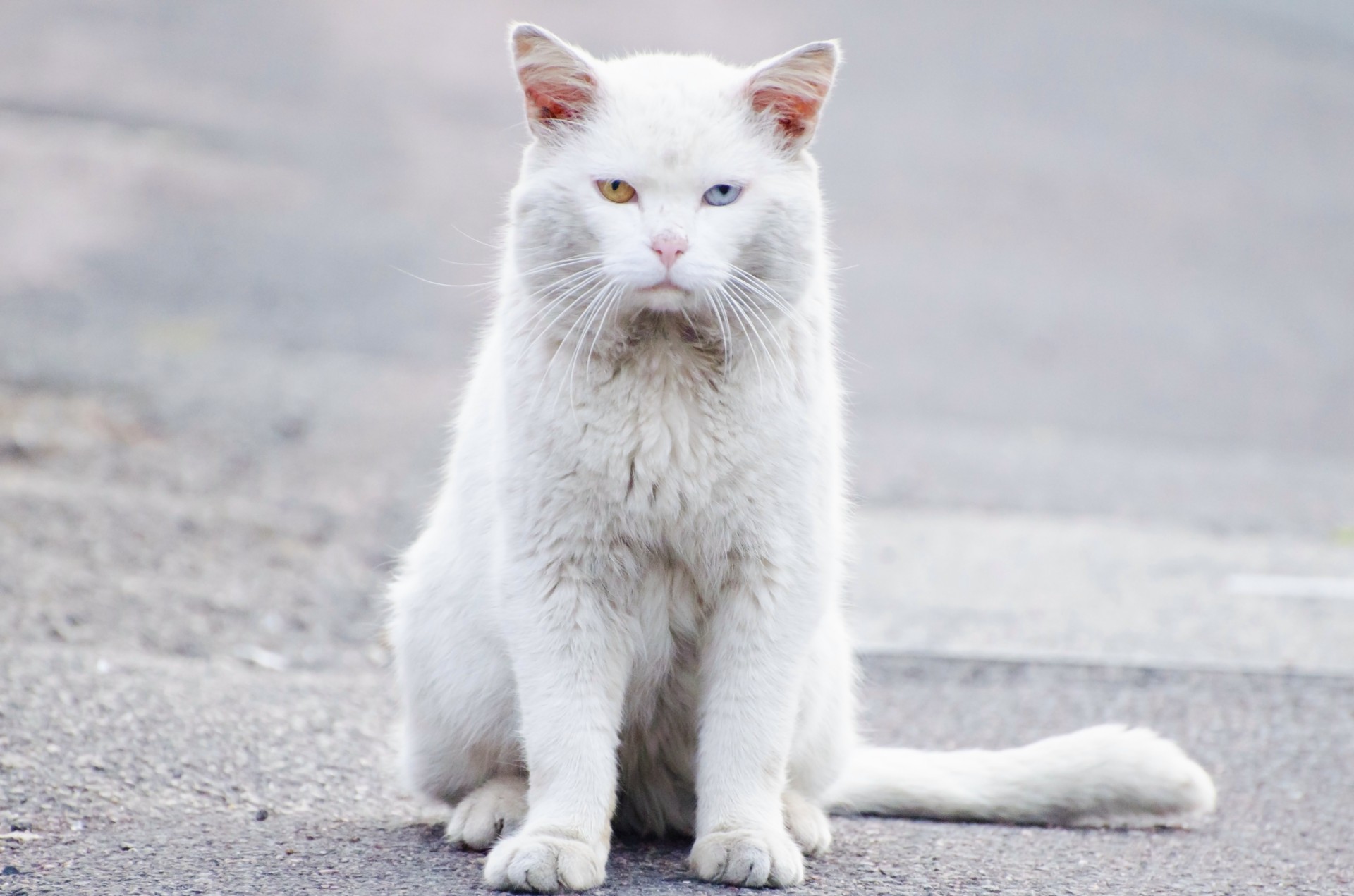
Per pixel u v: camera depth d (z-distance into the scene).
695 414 4.53
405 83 27.69
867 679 7.72
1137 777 5.56
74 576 8.48
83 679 6.50
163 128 24.09
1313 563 11.02
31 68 25.56
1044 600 9.55
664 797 5.34
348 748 6.11
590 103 4.76
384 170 23.75
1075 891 4.62
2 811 4.98
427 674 5.21
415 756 5.36
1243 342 21.56
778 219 4.70
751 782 4.67
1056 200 26.34
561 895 4.36
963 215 25.11
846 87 29.80
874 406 17.09
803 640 4.72
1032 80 32.28
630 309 4.55
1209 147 30.33
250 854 4.71
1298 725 7.02
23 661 6.63
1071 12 37.12
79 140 23.02
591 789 4.59
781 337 4.65
